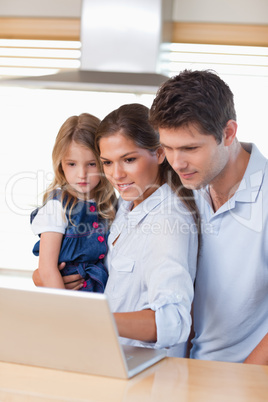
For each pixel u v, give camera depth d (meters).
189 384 0.99
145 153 1.38
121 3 1.87
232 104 1.29
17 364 1.08
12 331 1.05
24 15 2.95
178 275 1.20
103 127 1.39
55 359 1.04
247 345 1.46
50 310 0.98
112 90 1.69
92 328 0.97
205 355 1.48
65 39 2.94
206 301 1.46
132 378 1.01
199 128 1.19
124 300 1.40
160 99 1.22
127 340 1.39
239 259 1.39
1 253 3.02
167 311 1.15
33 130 2.97
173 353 1.49
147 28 1.87
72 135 1.68
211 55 2.84
